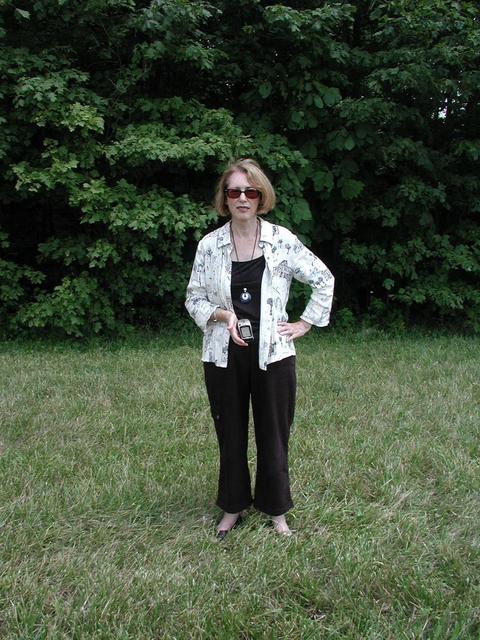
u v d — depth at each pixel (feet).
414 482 10.69
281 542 8.79
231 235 8.25
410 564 8.24
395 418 13.89
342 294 26.91
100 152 20.20
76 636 6.96
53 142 19.93
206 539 8.83
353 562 8.18
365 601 7.50
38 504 9.62
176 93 22.97
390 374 17.80
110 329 22.62
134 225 19.62
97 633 6.95
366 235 26.04
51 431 12.98
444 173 24.90
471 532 9.16
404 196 23.52
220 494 9.04
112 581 7.79
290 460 11.37
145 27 19.45
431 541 8.84
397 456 11.59
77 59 21.33
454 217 26.58
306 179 23.49
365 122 22.03
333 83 22.90
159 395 15.23
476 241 25.12
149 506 9.78
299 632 7.02
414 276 24.48
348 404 14.74
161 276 22.33
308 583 7.80
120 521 9.34
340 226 24.52
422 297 24.45
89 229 22.26
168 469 11.04
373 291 27.32
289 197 22.03
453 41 22.33
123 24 20.84
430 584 7.80
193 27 20.68
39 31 21.16
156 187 21.68
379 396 15.57
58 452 11.78
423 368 18.43
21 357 19.45
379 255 24.62
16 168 19.49
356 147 23.20
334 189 23.98
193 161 20.10
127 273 21.88
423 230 24.98
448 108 25.17
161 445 12.11
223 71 21.98
